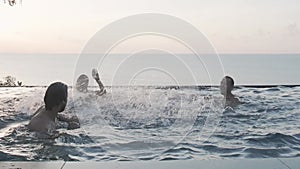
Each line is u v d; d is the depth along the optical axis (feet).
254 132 14.79
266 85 30.01
